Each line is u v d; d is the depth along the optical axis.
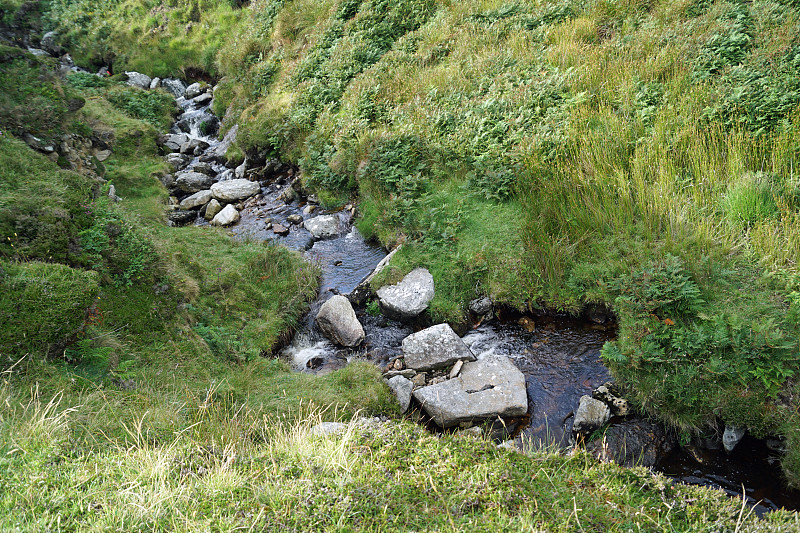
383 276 8.06
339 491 3.69
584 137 8.60
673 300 5.93
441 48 12.86
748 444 5.27
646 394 5.58
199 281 7.95
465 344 6.95
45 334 5.07
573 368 6.45
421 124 10.34
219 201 12.03
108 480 3.72
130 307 6.39
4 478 3.61
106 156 13.14
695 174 7.67
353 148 10.77
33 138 9.91
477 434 5.65
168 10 20.73
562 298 7.12
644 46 10.39
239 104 15.50
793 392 5.11
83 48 20.72
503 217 8.29
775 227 6.59
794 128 7.52
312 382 6.33
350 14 15.53
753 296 6.02
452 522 3.38
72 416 4.50
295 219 10.73
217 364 6.45
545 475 4.07
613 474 4.16
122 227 7.25
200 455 4.25
